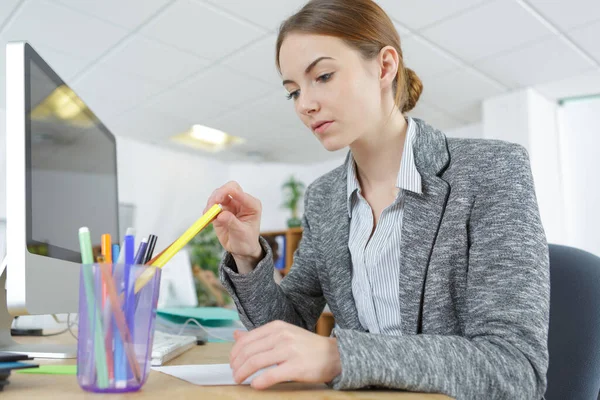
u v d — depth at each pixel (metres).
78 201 0.98
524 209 0.65
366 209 0.85
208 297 4.18
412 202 0.75
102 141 1.19
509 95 3.39
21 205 0.69
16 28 2.56
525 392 0.50
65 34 2.62
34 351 0.77
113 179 1.27
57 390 0.47
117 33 2.62
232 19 2.47
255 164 5.12
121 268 0.46
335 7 0.72
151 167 4.56
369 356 0.47
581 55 2.83
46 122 0.83
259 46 2.74
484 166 0.71
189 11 2.40
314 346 0.49
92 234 1.06
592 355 0.84
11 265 0.68
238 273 0.75
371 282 0.81
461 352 0.50
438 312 0.70
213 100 3.53
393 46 0.78
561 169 3.57
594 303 0.87
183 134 4.32
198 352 0.87
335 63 0.71
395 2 2.32
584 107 3.55
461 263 0.70
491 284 0.61
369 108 0.74
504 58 2.88
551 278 0.92
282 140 4.39
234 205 0.76
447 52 2.80
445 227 0.71
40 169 0.78
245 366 0.49
